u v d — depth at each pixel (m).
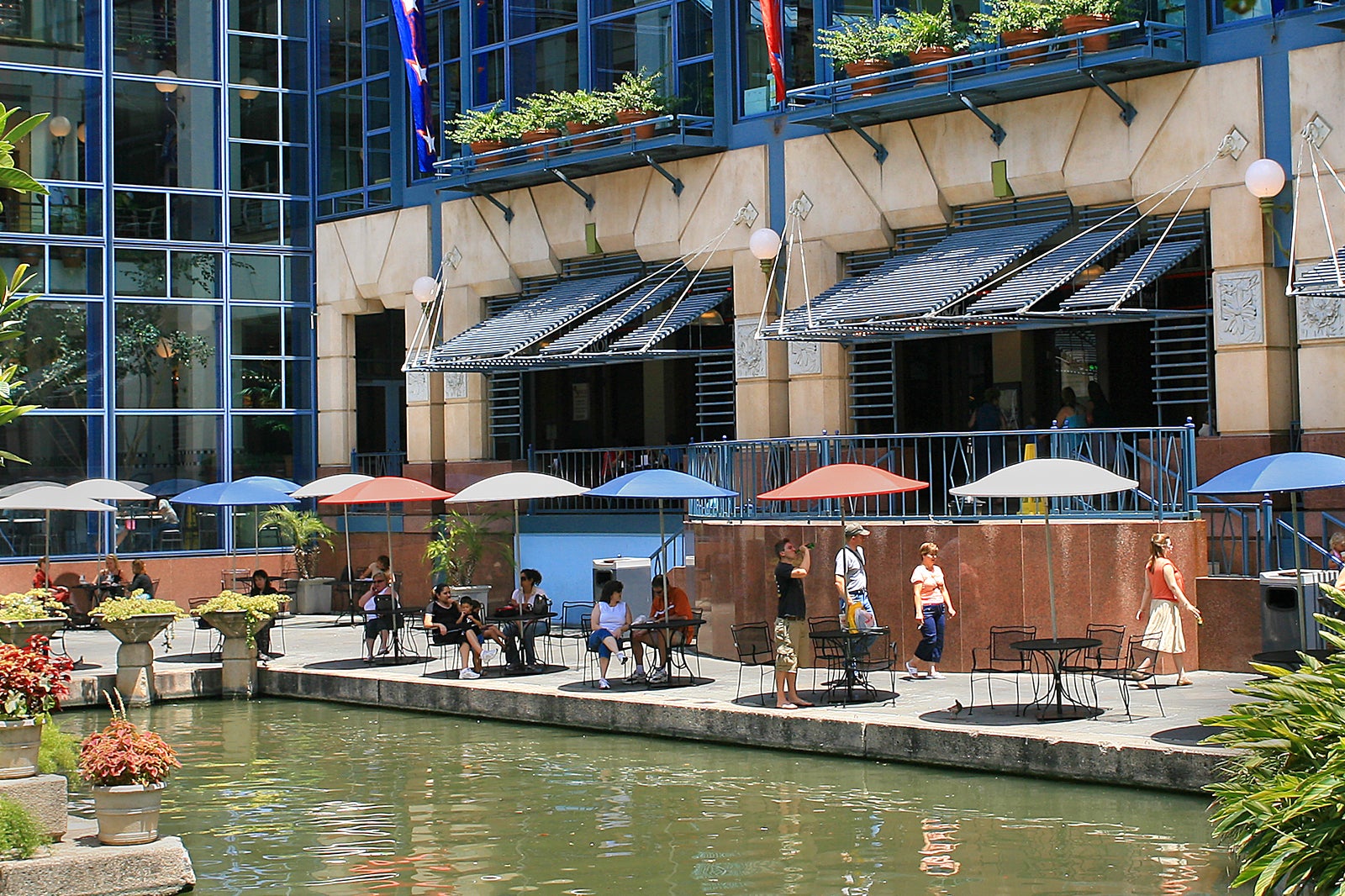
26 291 32.28
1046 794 15.32
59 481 32.44
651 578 26.50
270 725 21.27
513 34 30.92
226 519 34.22
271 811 15.78
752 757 17.73
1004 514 21.81
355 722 21.38
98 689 23.33
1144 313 21.86
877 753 17.23
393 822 15.17
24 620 21.81
